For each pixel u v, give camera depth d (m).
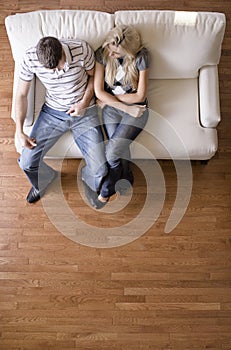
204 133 2.58
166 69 2.57
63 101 2.50
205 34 2.45
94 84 2.48
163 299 2.73
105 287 2.74
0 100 2.98
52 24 2.45
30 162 2.52
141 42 2.44
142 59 2.42
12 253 2.78
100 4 3.11
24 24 2.45
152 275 2.76
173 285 2.75
